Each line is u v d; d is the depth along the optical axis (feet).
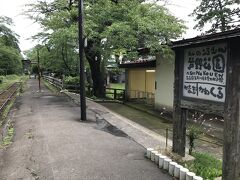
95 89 69.46
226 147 15.47
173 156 19.70
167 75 48.70
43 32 68.69
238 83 14.76
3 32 121.29
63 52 84.74
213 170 18.03
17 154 21.71
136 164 19.30
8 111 43.42
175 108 20.08
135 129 30.19
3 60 128.67
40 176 17.47
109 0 50.98
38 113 39.24
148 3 52.49
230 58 15.11
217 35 15.11
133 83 68.33
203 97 17.53
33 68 206.49
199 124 36.81
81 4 32.81
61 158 20.25
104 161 19.79
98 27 48.93
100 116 37.78
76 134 26.81
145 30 44.50
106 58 57.36
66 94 66.69
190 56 18.58
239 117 14.89
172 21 49.60
